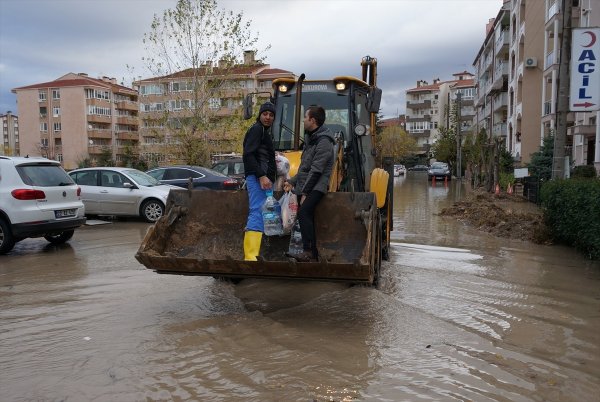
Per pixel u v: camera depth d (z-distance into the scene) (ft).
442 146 215.31
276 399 12.83
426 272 27.02
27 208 32.42
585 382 13.97
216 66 88.43
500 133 166.30
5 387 13.55
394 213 57.41
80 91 262.26
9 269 28.17
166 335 17.34
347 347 16.31
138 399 12.88
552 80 105.40
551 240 36.04
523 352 16.06
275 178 19.88
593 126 84.58
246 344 16.52
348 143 26.08
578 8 99.50
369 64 29.89
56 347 16.34
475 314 19.89
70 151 265.54
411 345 16.56
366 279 17.60
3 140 449.89
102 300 21.81
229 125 88.99
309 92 26.61
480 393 13.23
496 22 166.61
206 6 85.92
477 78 252.62
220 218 21.07
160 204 47.32
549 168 82.84
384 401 12.74
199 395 13.06
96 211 48.34
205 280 25.44
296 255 18.02
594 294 22.75
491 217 45.57
